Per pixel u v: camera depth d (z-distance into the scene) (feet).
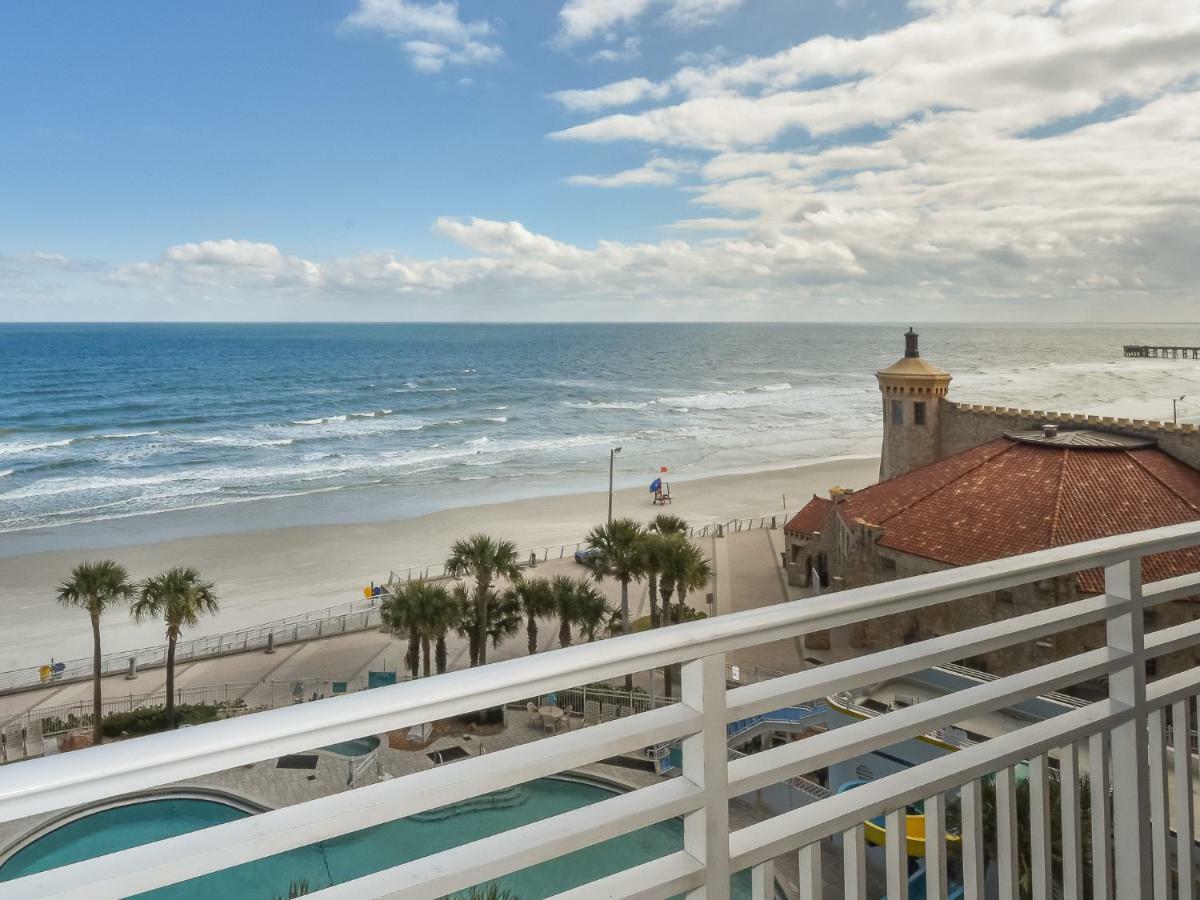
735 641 8.30
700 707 8.23
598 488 248.32
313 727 6.29
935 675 76.48
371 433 349.61
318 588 157.38
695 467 282.56
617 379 635.25
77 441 320.50
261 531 198.70
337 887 6.94
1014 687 10.64
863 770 63.36
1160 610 83.71
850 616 9.13
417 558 176.35
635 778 77.71
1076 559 10.95
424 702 6.70
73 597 93.91
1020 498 105.91
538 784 77.30
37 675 117.08
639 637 7.81
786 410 442.09
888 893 9.82
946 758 10.29
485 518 210.79
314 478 259.80
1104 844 11.44
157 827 74.23
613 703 99.35
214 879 63.57
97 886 5.98
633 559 107.76
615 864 60.59
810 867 9.20
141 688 111.86
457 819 72.23
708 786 8.23
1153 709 11.87
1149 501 99.76
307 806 6.86
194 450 306.55
